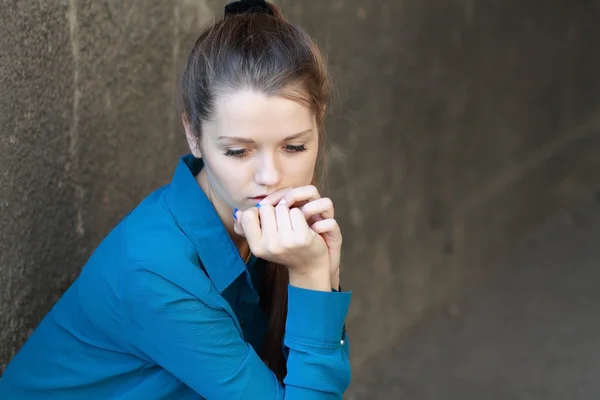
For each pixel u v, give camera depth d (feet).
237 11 7.00
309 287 6.70
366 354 15.02
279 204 6.51
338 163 13.35
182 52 9.61
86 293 6.59
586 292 18.58
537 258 20.16
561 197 22.98
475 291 18.24
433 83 15.98
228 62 6.15
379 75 14.11
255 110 6.09
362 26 13.39
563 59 22.74
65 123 8.10
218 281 6.75
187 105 6.53
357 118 13.66
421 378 14.82
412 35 14.98
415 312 16.55
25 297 7.85
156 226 6.54
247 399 6.43
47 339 6.93
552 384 14.92
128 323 6.34
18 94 7.38
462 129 17.44
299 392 6.59
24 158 7.57
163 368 6.75
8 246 7.54
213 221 6.71
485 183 18.86
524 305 17.84
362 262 14.56
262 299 7.83
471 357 15.66
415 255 16.26
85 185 8.50
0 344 7.59
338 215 13.66
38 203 7.86
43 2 7.59
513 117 19.90
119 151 8.90
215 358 6.34
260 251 6.51
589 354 15.98
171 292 6.18
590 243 21.15
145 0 8.95
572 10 23.06
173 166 9.77
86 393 6.80
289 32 6.37
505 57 19.04
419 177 16.02
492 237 19.42
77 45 8.13
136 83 8.99
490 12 17.98
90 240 8.70
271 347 7.80
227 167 6.37
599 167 24.63
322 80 6.44
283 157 6.36
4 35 7.09
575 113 23.84
